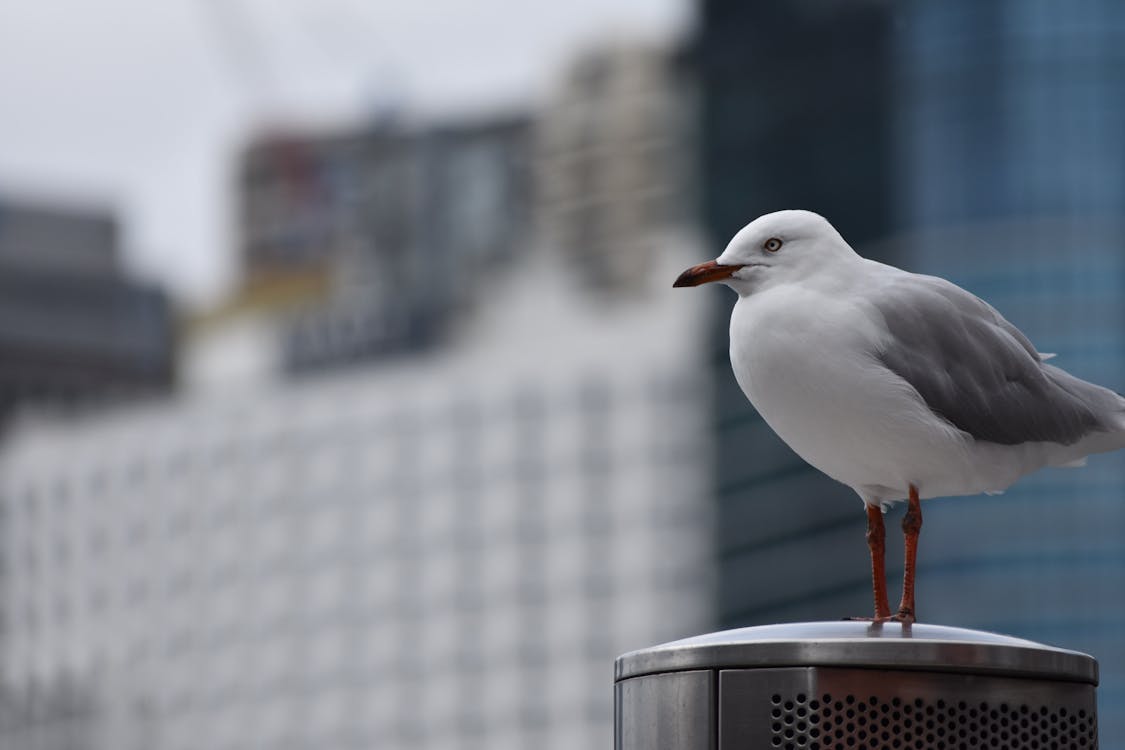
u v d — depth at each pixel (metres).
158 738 127.31
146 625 130.62
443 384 121.19
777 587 83.38
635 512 112.31
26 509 136.12
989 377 8.38
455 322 144.88
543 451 116.12
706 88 88.06
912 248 78.44
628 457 113.12
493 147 150.75
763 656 6.86
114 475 133.75
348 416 125.06
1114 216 75.31
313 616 123.56
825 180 82.94
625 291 136.12
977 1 77.56
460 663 116.19
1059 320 75.12
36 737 133.75
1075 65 76.19
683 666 7.02
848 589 79.88
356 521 122.75
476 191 151.75
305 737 121.31
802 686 6.80
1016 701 6.84
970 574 72.75
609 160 139.62
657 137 137.62
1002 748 6.81
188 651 128.25
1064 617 71.56
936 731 6.77
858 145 81.81
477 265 149.00
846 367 8.15
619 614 111.38
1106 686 71.06
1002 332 8.60
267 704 123.94
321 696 121.56
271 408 127.88
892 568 76.12
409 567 120.31
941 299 8.45
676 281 8.57
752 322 8.37
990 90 77.12
